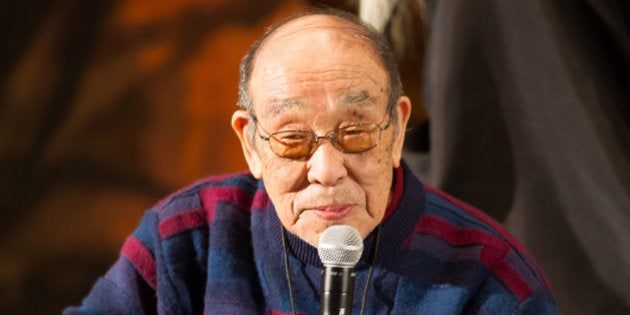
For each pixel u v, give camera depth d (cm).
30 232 2239
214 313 505
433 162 729
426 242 495
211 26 2298
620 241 659
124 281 530
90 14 2342
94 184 2275
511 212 706
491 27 698
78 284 2219
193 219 536
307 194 434
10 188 2253
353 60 429
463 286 480
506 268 486
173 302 521
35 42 2345
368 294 480
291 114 427
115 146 2292
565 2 683
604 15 667
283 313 495
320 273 485
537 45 685
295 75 427
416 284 483
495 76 702
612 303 661
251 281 511
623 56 673
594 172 671
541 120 688
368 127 428
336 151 427
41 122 2306
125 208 2262
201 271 529
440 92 713
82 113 2312
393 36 795
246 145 473
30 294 2195
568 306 675
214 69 2298
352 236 397
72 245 2242
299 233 447
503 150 706
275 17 2283
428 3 757
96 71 2333
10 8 2356
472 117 708
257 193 533
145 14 2325
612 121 675
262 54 446
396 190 492
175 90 2303
